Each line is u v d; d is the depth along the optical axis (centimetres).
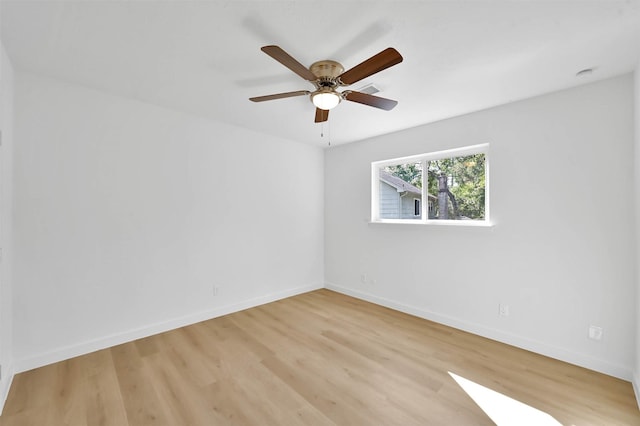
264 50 142
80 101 235
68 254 230
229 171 330
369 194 378
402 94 239
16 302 208
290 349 247
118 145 254
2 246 181
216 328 290
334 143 407
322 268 437
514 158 253
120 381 200
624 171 203
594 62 188
